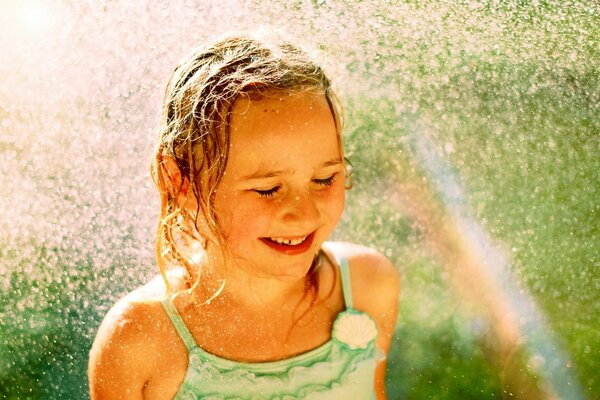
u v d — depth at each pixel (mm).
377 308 1456
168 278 1356
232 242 1171
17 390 1767
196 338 1293
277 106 1107
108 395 1279
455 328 1807
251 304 1294
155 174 1315
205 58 1214
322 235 1197
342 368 1345
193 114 1169
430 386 1732
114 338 1273
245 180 1120
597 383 1695
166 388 1297
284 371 1312
